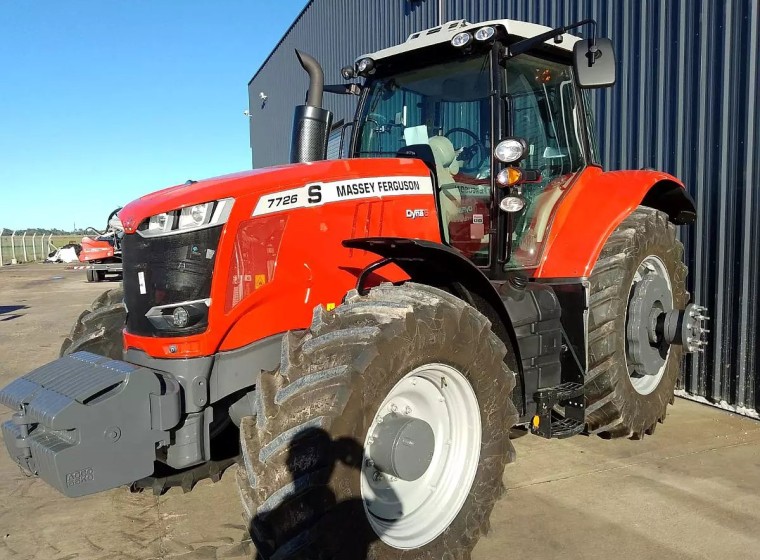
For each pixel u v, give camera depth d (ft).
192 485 10.64
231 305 8.13
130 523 9.73
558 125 11.94
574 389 10.61
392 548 7.31
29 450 7.43
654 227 12.59
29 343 24.99
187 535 9.32
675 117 15.44
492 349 8.39
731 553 8.52
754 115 13.64
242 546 8.93
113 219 11.09
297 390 6.89
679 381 15.76
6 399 7.98
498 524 9.41
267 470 6.54
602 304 11.42
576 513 9.70
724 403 14.69
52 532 9.48
